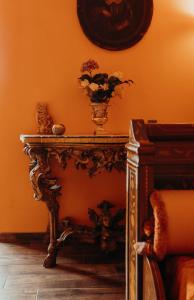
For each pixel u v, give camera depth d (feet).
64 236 8.48
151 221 4.30
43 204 10.11
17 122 9.89
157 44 9.98
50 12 9.75
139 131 4.60
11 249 9.36
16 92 9.84
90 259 8.79
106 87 8.82
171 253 4.22
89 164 8.38
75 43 9.83
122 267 8.27
